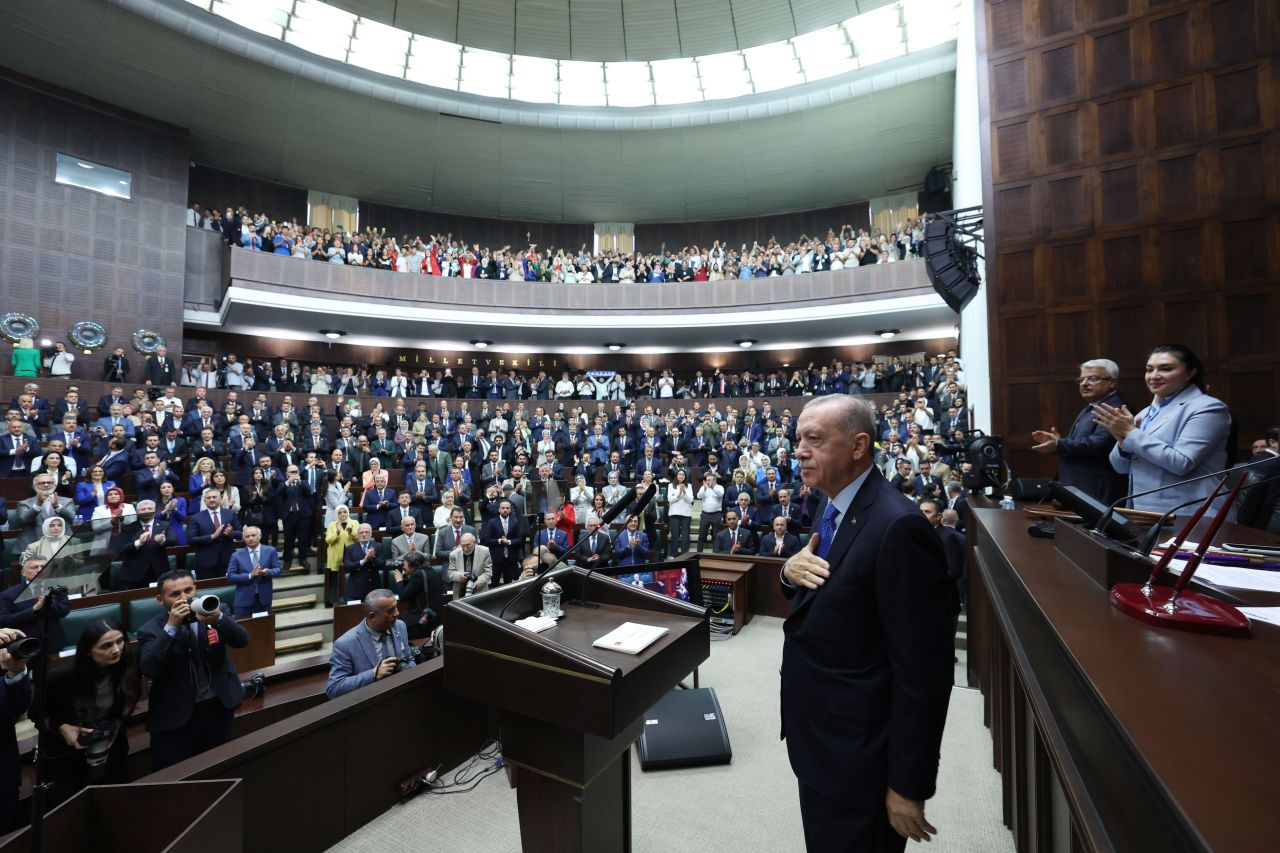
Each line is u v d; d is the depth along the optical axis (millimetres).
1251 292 3486
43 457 6973
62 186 12070
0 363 10992
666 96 14984
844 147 15359
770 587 5840
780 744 3342
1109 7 3918
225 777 2234
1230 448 2475
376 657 3494
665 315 15203
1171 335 3674
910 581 1318
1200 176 3635
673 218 18188
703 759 3094
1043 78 4102
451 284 14742
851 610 1396
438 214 17672
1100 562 1233
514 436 11242
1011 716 2246
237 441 8547
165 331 12883
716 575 5449
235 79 13008
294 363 14000
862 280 14078
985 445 3621
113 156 12656
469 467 9977
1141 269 3770
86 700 2764
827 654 1428
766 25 13172
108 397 9578
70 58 11750
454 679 1646
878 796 1336
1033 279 4070
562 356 17078
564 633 1668
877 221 16859
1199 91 3652
